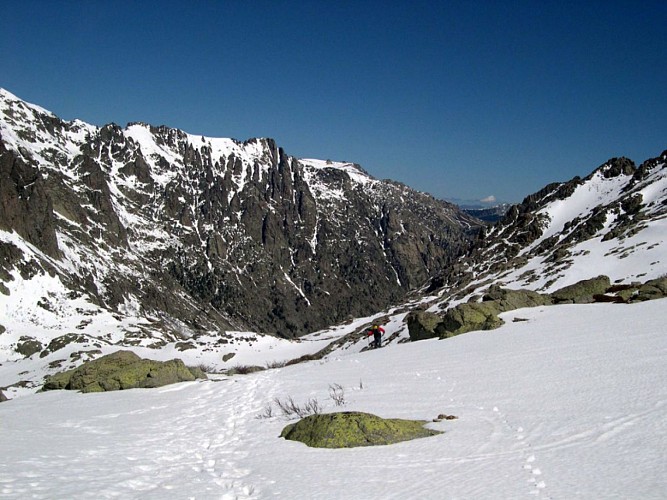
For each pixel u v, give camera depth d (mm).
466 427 12703
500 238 155500
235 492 9422
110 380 28312
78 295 104938
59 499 8500
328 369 28500
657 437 9984
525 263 107500
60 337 72500
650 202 108688
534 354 21891
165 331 99000
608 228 107750
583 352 20578
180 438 15117
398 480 9156
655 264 63906
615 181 155750
